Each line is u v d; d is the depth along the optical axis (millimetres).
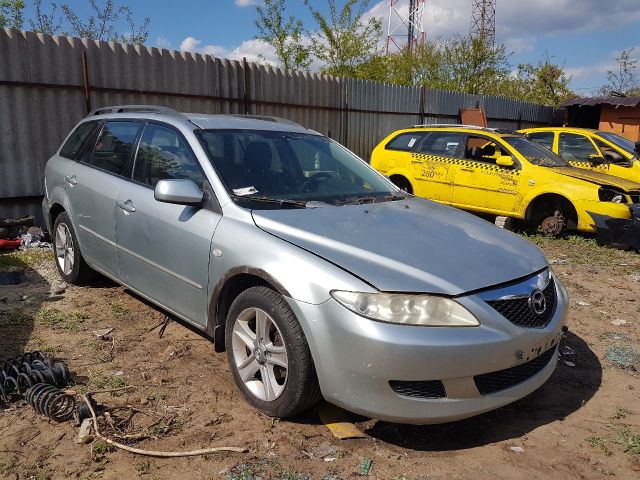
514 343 2906
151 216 4016
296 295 2934
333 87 12594
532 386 3137
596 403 3645
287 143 4441
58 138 7895
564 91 28906
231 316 3393
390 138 10781
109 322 4613
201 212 3686
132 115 4824
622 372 4148
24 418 3164
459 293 2854
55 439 2967
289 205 3662
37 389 3238
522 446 3102
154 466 2775
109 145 4895
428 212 4012
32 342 4148
